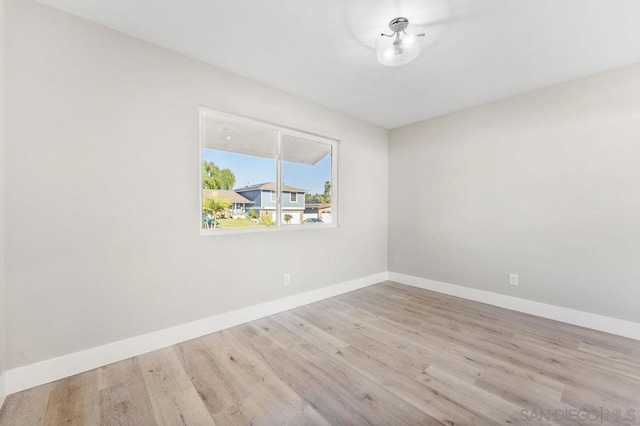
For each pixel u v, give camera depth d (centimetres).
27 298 157
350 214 355
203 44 203
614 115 230
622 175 227
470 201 319
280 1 160
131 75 192
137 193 194
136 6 164
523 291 280
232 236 245
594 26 178
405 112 337
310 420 136
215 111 237
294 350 203
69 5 163
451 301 314
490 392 155
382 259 402
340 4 162
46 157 162
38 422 134
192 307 221
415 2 160
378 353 199
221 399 150
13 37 153
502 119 294
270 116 269
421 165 367
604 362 186
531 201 274
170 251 210
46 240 163
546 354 196
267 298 271
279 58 221
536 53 211
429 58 219
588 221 243
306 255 305
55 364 165
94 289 179
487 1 158
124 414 139
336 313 276
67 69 169
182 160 215
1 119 147
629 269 224
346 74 245
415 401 149
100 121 180
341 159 342
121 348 188
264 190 277
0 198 146
